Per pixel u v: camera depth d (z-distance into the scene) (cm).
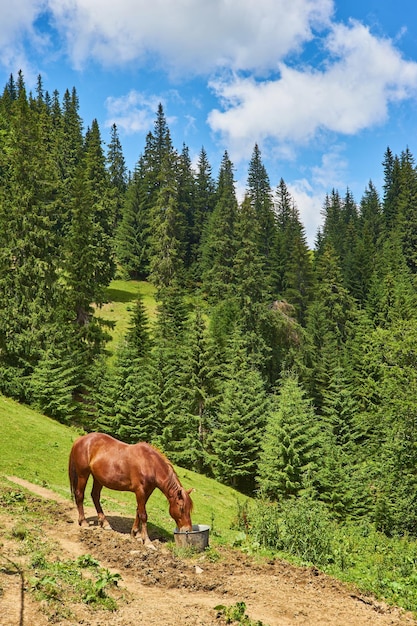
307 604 844
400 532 2614
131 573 888
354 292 8312
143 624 669
